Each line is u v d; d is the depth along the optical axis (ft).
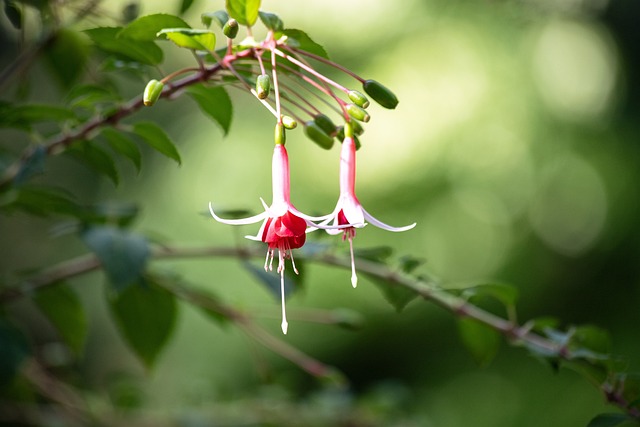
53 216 2.70
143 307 2.68
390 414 3.28
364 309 6.09
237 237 2.63
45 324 5.78
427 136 6.08
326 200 5.93
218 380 5.89
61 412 2.98
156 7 3.78
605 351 2.48
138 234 2.49
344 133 2.28
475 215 6.18
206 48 2.24
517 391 6.12
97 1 2.69
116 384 3.34
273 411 3.14
